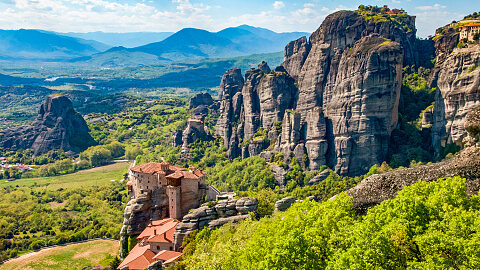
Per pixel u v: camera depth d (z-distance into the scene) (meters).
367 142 176.25
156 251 109.12
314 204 65.75
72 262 142.00
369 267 42.94
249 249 60.62
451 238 42.78
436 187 54.19
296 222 59.66
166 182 131.25
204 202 131.00
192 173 131.12
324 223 54.12
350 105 182.00
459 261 41.62
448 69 167.38
